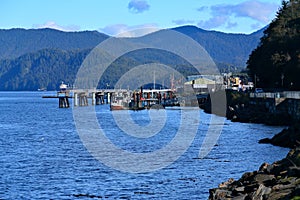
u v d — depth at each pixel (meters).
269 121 93.56
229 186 31.94
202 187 39.88
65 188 41.47
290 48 130.38
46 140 79.31
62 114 157.50
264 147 61.50
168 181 42.50
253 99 118.88
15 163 54.88
